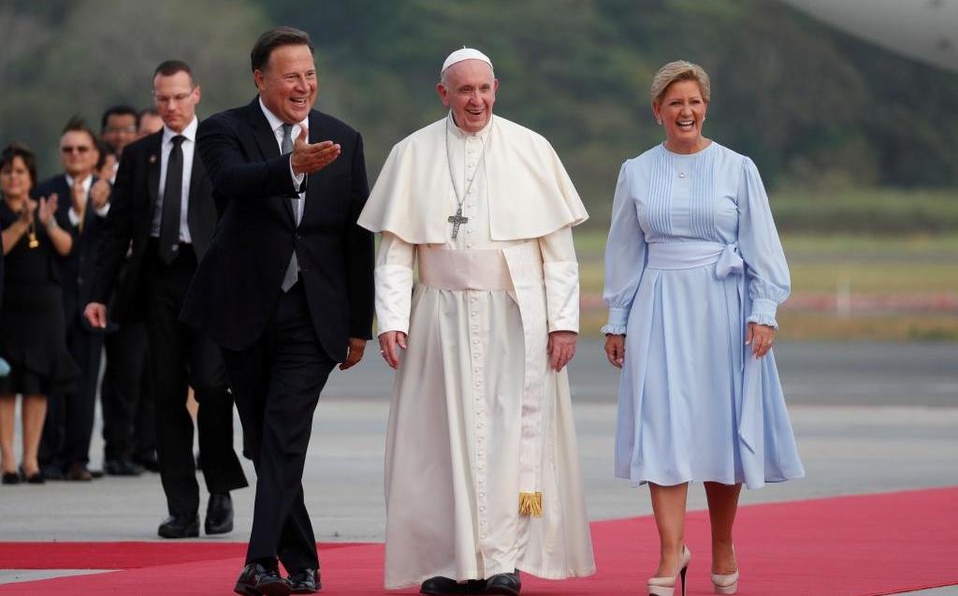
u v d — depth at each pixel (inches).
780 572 770.2
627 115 7672.2
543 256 727.1
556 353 718.5
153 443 1266.0
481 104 719.1
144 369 1261.1
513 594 697.6
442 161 726.5
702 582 754.2
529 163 727.1
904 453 1363.2
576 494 724.7
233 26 7209.6
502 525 701.9
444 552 714.8
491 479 705.0
